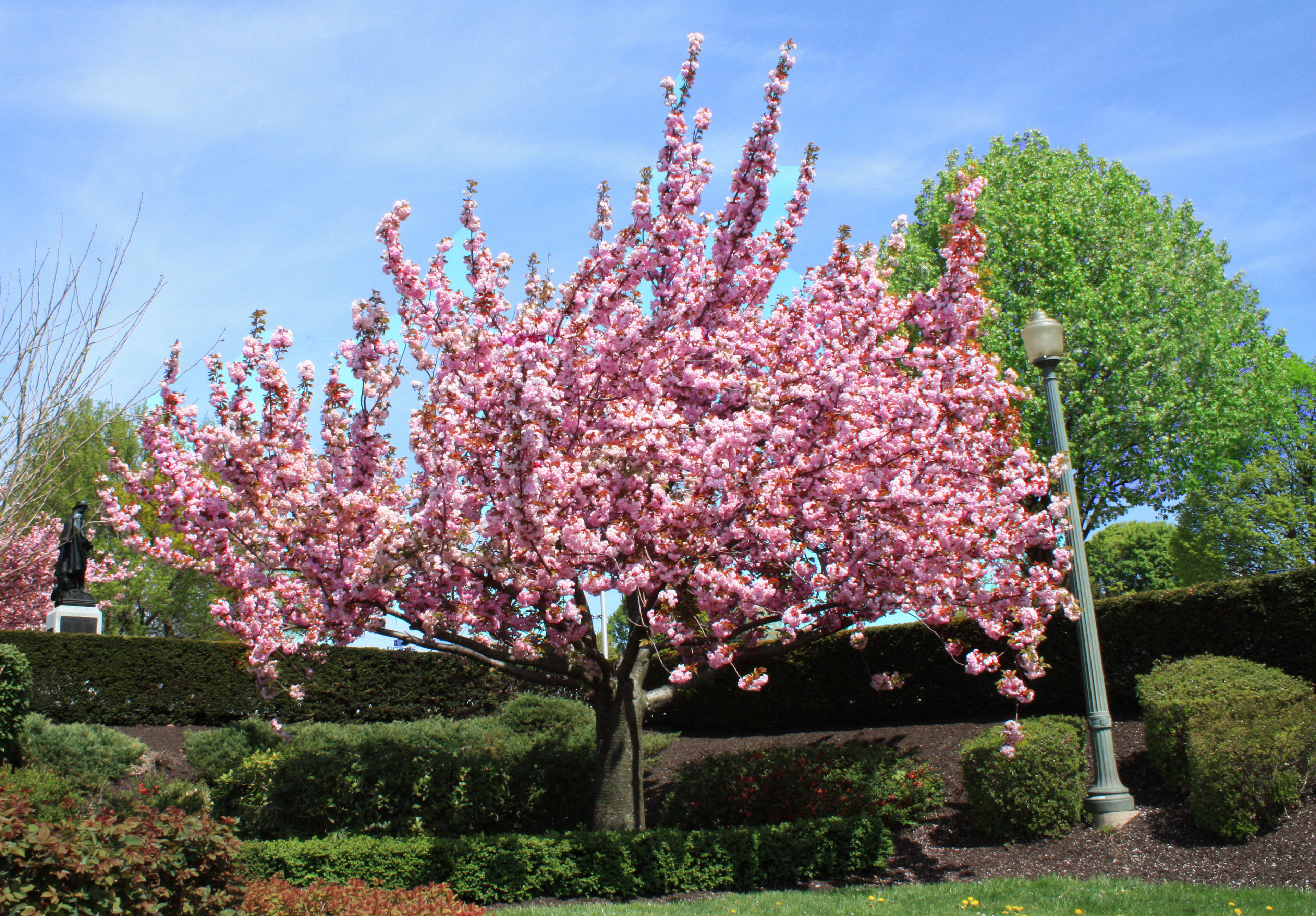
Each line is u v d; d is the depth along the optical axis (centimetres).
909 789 1095
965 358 920
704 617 1026
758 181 874
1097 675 1020
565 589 877
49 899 429
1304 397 2748
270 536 897
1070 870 910
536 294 952
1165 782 1023
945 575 908
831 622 1010
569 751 1169
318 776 1056
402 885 873
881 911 754
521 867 880
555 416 823
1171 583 3156
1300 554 2450
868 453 848
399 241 867
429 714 1809
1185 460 2050
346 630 930
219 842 527
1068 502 938
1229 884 805
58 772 1142
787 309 1014
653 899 872
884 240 1328
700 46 855
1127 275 2012
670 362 923
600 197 865
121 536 1002
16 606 2034
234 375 839
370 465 834
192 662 1620
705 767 1182
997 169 2175
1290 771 880
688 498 888
